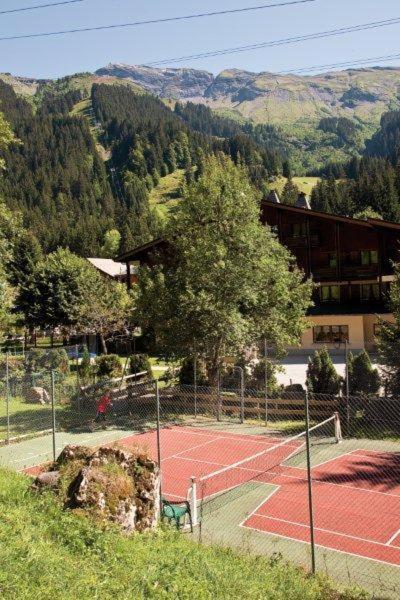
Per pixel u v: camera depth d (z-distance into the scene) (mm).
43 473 11836
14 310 58344
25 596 6703
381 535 13258
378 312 49031
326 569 11156
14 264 73812
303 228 53719
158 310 27234
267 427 24453
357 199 132375
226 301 26828
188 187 29859
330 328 51156
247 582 8945
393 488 16359
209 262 26812
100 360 36969
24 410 28656
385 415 22328
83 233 133125
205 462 19688
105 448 11656
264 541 12961
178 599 7664
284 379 37688
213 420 26125
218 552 10922
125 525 10484
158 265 29703
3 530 8766
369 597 10016
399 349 24031
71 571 7738
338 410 23484
